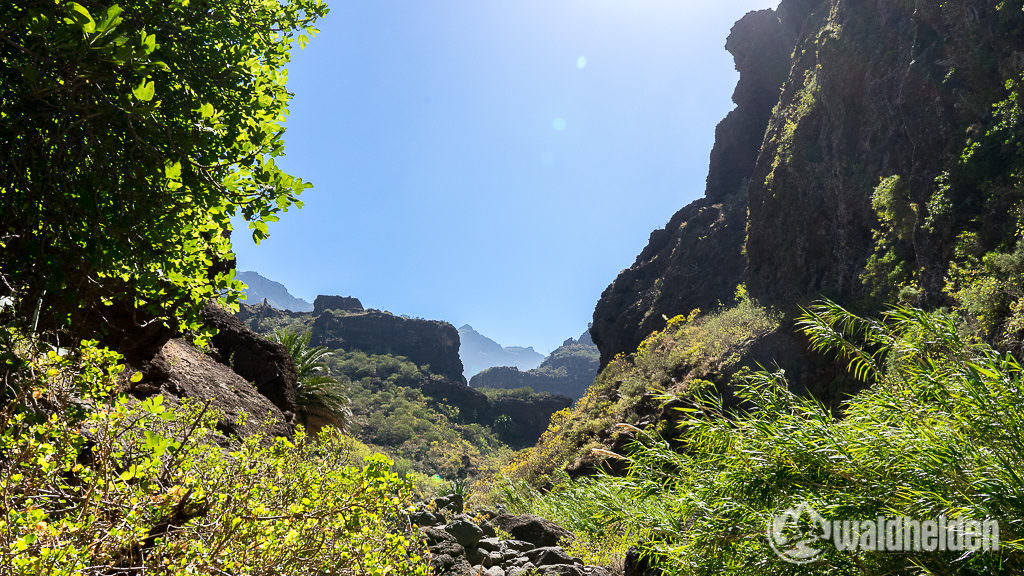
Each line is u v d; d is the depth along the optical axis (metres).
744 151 55.53
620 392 30.73
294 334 21.12
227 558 2.16
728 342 27.31
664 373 28.83
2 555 1.60
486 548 6.11
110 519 2.12
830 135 26.55
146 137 2.58
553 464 26.88
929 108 18.03
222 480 2.59
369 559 2.54
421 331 170.88
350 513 2.53
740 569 2.67
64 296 3.06
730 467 2.91
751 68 54.62
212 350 10.91
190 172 2.76
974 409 2.37
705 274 46.34
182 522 2.35
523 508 9.13
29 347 2.44
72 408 2.36
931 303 15.22
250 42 4.36
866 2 25.30
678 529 3.18
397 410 123.56
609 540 5.92
